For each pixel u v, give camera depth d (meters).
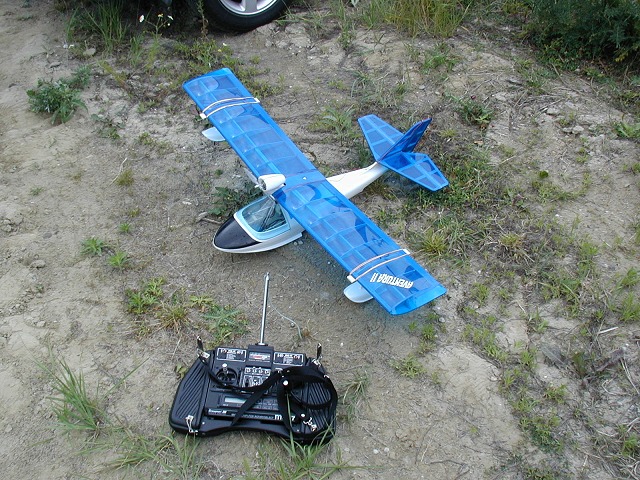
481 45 2.17
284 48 2.19
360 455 1.24
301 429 1.22
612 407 1.30
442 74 2.06
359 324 1.45
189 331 1.43
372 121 1.80
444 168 1.78
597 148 1.81
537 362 1.37
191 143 1.86
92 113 1.94
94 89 2.02
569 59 2.10
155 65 2.10
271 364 1.28
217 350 1.29
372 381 1.35
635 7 1.94
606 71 2.06
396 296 1.28
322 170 1.77
